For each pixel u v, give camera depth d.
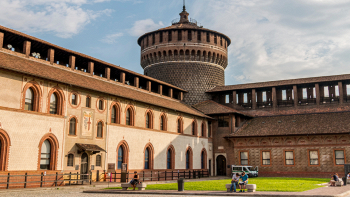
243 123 68.12
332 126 57.28
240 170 57.66
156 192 27.75
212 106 69.12
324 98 64.56
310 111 64.50
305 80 65.81
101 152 42.53
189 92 72.62
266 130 62.00
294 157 58.94
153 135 52.28
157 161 52.59
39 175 31.61
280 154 60.19
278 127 61.97
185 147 59.84
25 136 33.31
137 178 31.19
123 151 46.41
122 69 52.81
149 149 51.53
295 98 65.94
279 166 59.88
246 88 70.06
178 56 73.75
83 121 40.31
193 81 73.19
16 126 32.59
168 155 56.09
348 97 62.75
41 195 26.08
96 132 42.12
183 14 80.88
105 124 43.53
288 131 59.53
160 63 75.00
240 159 63.34
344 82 63.47
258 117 68.44
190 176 56.66
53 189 31.98
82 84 40.28
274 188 30.16
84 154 40.19
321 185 35.44
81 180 35.34
